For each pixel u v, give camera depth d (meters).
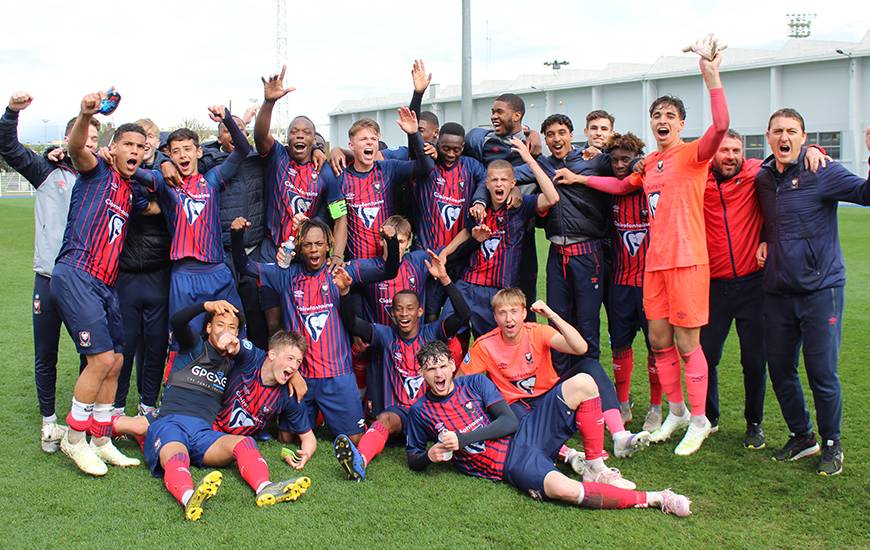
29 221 24.30
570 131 5.73
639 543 3.64
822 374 4.51
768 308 4.72
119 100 4.60
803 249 4.51
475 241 5.71
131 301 5.39
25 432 5.30
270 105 5.56
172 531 3.75
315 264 5.20
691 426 5.00
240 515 3.94
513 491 4.28
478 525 3.83
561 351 4.89
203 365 4.82
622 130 32.56
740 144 4.91
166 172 5.12
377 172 5.96
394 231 5.25
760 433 5.06
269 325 5.52
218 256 5.42
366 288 5.78
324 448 5.08
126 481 4.41
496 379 5.02
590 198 5.57
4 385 6.51
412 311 5.21
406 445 4.87
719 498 4.20
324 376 5.14
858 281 11.81
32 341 8.17
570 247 5.62
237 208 5.87
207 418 4.71
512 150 6.29
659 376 5.17
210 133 35.53
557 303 5.76
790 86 28.05
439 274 5.26
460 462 4.53
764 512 4.01
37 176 5.09
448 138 5.84
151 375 5.56
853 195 4.33
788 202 4.55
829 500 4.16
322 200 5.89
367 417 5.60
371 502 4.12
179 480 4.07
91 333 4.49
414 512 3.99
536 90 34.91
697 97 30.16
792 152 4.51
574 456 4.64
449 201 5.97
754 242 4.95
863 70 26.39
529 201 5.75
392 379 5.31
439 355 4.52
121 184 4.73
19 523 3.84
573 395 4.34
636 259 5.52
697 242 4.81
